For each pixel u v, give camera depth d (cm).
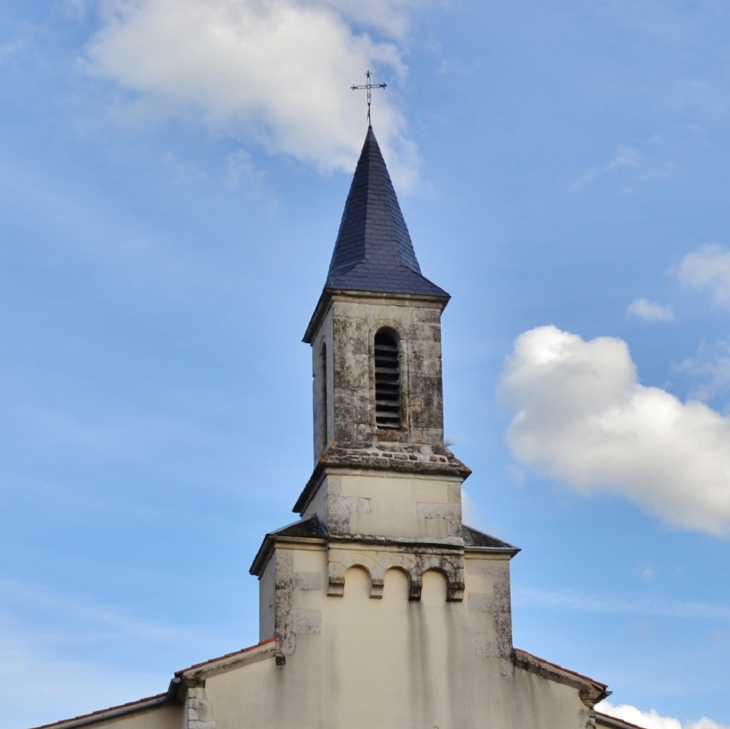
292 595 2919
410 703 2870
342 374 3144
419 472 3073
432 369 3192
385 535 3005
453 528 3041
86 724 2798
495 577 3030
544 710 2919
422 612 2961
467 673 2922
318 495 3114
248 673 2822
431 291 3238
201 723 2752
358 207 3456
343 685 2858
